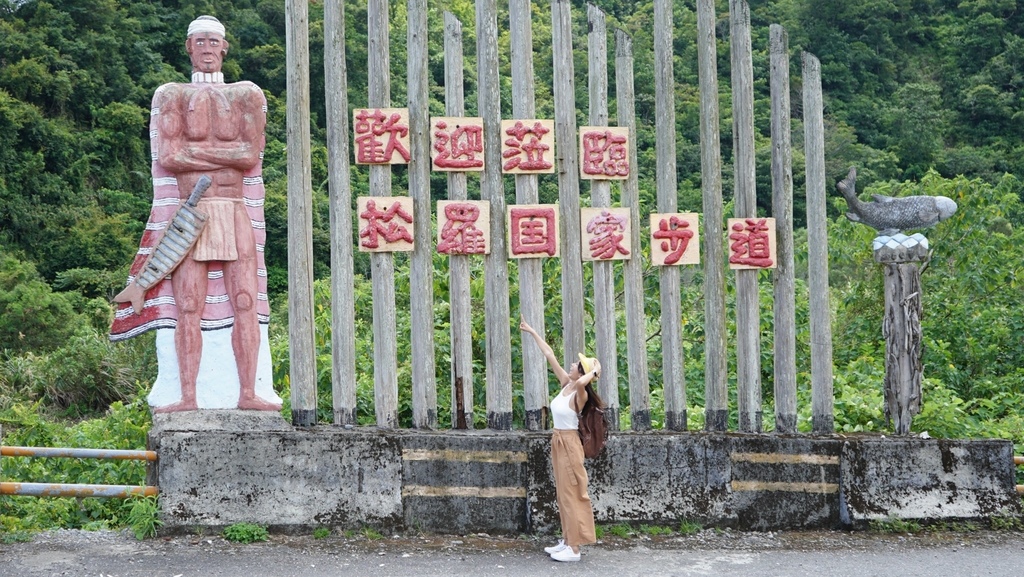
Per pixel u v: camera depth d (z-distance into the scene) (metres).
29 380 14.46
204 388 6.78
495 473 6.76
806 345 10.44
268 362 6.91
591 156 7.15
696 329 10.27
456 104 7.14
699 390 10.02
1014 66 28.92
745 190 7.35
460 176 7.06
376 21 7.04
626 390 9.72
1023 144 26.62
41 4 25.06
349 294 6.97
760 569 6.04
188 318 6.75
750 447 7.06
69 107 24.84
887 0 29.64
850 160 23.72
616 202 11.64
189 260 6.76
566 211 7.18
